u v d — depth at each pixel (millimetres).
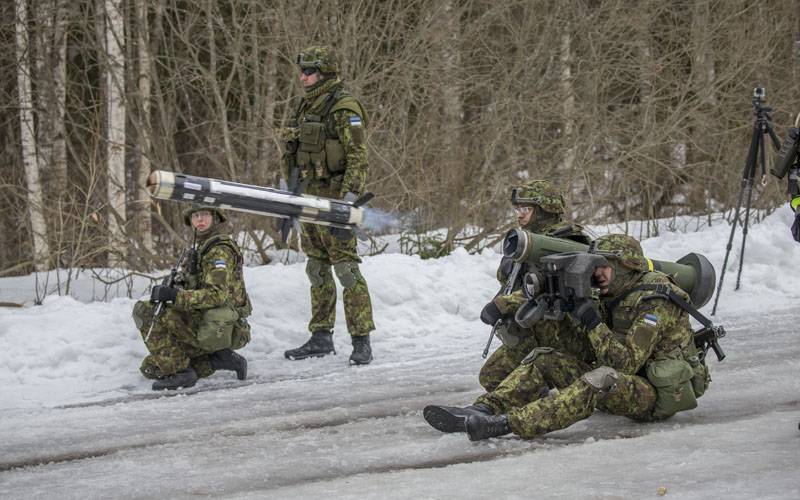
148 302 8695
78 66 21688
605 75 18469
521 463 5781
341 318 10891
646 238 15367
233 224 14320
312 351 9828
